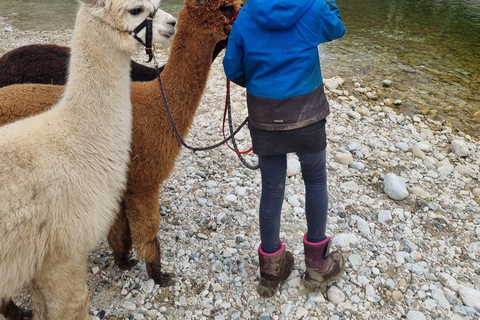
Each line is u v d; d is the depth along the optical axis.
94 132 2.33
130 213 2.89
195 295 3.14
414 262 3.50
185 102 2.87
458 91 7.58
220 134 5.55
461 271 3.43
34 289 2.39
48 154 2.17
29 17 13.24
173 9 12.59
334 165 4.88
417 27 11.43
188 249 3.56
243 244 3.65
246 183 4.51
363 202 4.27
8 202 2.01
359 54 9.38
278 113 2.42
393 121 6.29
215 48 3.11
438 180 4.83
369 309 3.02
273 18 2.21
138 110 2.80
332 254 3.10
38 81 3.78
